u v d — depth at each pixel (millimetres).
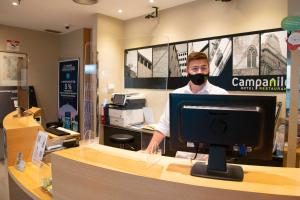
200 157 1441
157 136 1751
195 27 3354
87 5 3564
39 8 3748
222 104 1079
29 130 1961
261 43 2725
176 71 3580
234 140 1061
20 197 1938
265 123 1044
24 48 5164
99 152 1366
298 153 2340
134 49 3945
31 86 5254
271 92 2676
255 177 1057
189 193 839
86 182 1021
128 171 997
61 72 5625
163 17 3756
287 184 973
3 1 3436
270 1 2643
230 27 2988
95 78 2244
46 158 1759
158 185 875
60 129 2303
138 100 3561
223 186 851
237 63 2936
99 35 3955
